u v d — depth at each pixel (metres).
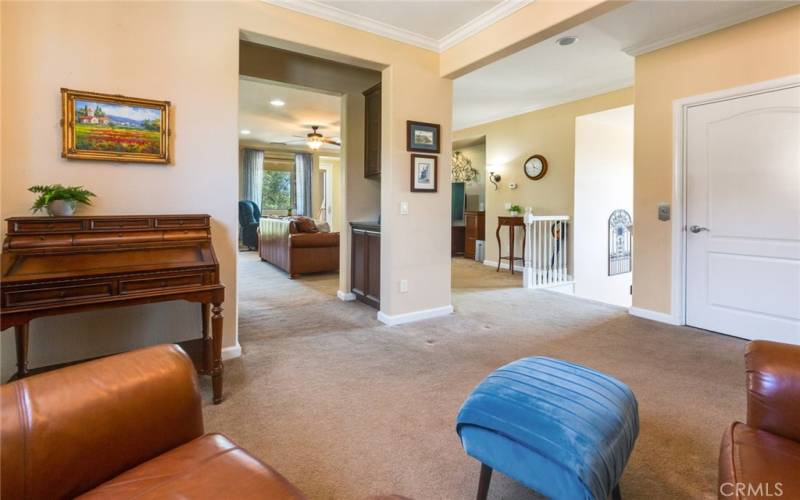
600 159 6.16
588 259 6.10
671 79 3.61
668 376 2.52
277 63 4.11
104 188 2.40
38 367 2.29
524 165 6.59
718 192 3.34
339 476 1.61
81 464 0.97
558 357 2.86
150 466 1.05
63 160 2.29
